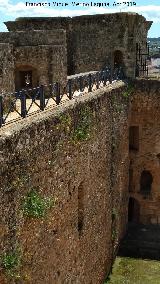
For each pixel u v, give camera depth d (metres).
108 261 27.05
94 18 32.84
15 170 13.61
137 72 33.31
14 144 13.46
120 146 29.11
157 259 29.14
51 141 16.47
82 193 21.16
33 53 25.78
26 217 14.50
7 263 13.18
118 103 27.97
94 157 22.72
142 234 31.94
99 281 24.89
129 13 31.58
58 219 17.62
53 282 17.42
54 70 25.98
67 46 34.00
